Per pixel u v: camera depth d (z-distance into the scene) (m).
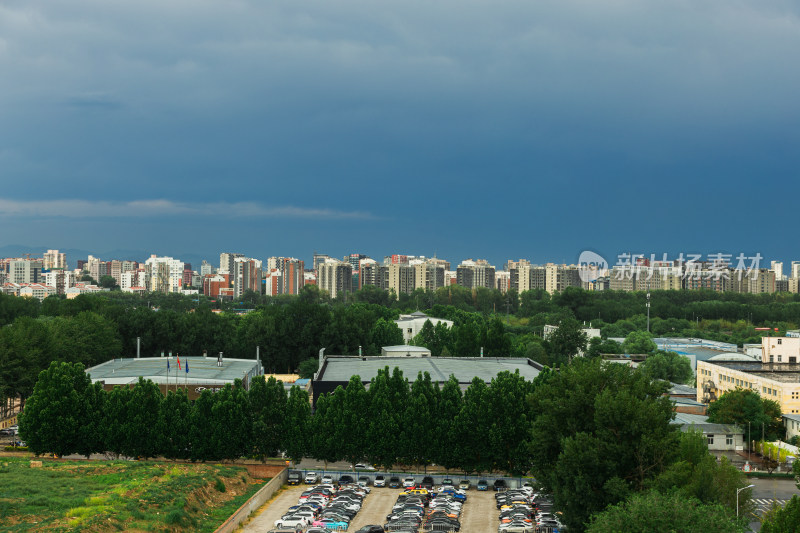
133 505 98.50
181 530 95.19
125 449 130.00
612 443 92.81
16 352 176.00
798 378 167.25
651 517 70.88
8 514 92.88
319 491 120.00
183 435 129.62
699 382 197.50
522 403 127.25
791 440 149.00
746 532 72.06
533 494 119.69
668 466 91.62
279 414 129.62
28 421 129.75
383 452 126.75
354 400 129.50
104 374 175.50
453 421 127.06
